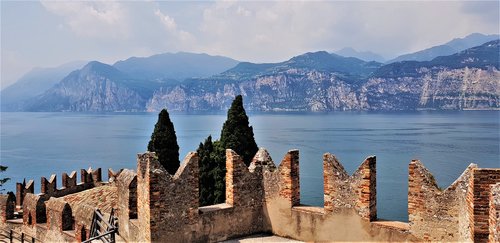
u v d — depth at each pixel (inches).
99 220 734.5
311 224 683.4
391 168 4018.2
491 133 7746.1
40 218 894.4
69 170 4758.9
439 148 5546.3
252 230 735.1
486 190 486.9
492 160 4399.6
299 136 7770.7
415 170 583.5
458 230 546.9
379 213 2438.5
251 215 733.3
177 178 649.6
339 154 5152.6
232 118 1360.7
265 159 746.8
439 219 563.5
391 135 7672.2
